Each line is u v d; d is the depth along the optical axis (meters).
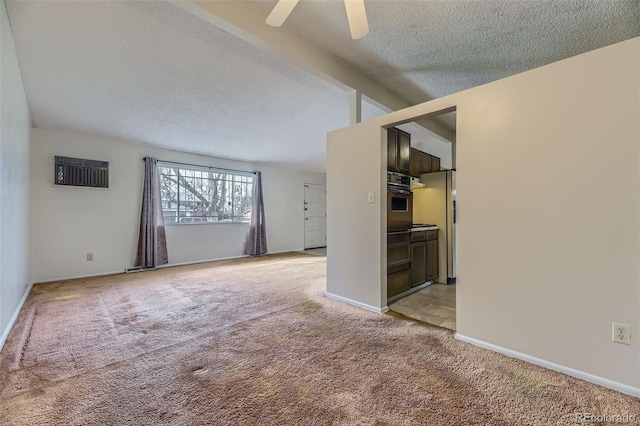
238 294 3.40
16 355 1.92
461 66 2.96
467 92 2.13
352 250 3.04
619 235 1.54
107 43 2.48
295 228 7.45
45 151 3.96
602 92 1.59
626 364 1.53
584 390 1.55
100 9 2.12
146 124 4.06
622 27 2.31
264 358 1.91
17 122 2.66
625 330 1.53
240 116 4.05
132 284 3.86
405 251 3.42
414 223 4.32
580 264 1.67
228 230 6.07
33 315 2.68
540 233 1.80
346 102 3.80
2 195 2.08
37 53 2.54
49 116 3.62
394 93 3.56
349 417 1.36
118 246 4.60
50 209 3.99
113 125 4.01
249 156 5.89
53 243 4.02
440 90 3.51
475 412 1.39
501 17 2.20
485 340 2.05
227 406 1.43
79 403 1.44
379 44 2.59
